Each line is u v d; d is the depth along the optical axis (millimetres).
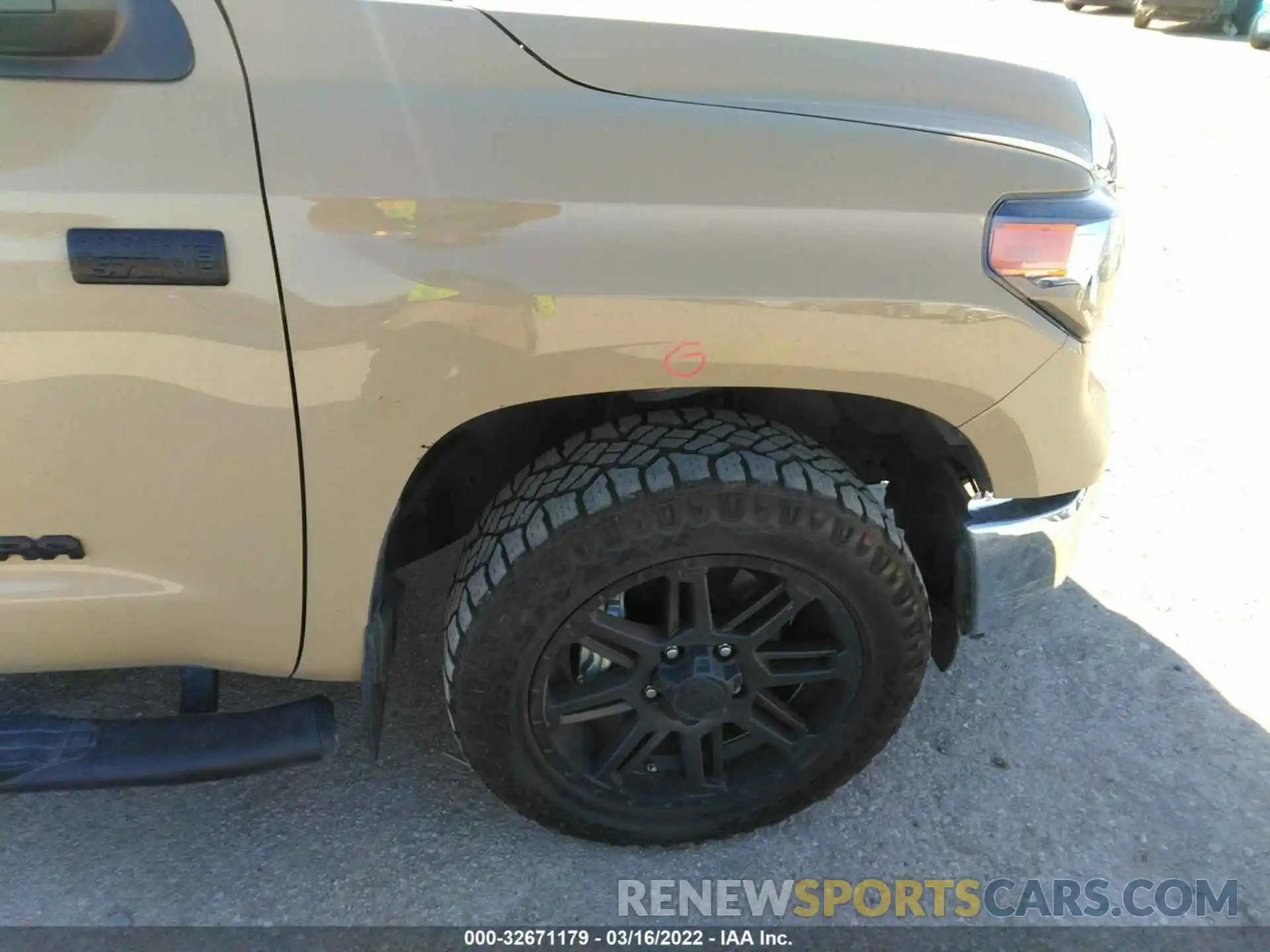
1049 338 1750
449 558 3004
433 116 1525
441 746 2420
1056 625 2881
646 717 1971
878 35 1789
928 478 2061
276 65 1487
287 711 1882
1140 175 6988
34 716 1828
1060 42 11023
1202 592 3037
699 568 1813
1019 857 2184
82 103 1431
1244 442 3832
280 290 1495
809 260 1617
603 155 1566
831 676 1981
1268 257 5629
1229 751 2475
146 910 2002
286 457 1608
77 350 1483
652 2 1791
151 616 1722
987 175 1680
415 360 1564
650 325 1595
